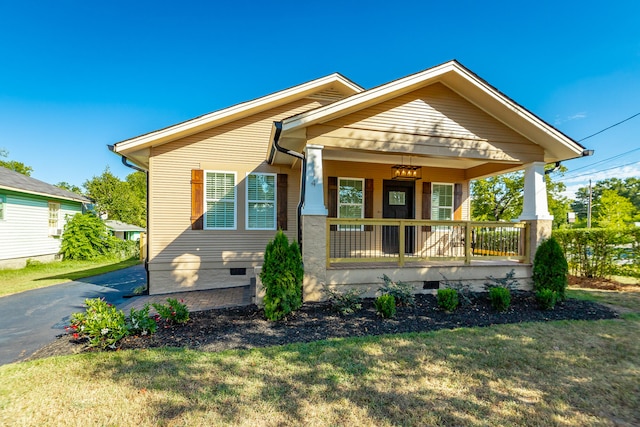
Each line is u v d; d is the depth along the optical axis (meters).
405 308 4.96
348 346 3.56
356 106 5.52
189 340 3.78
